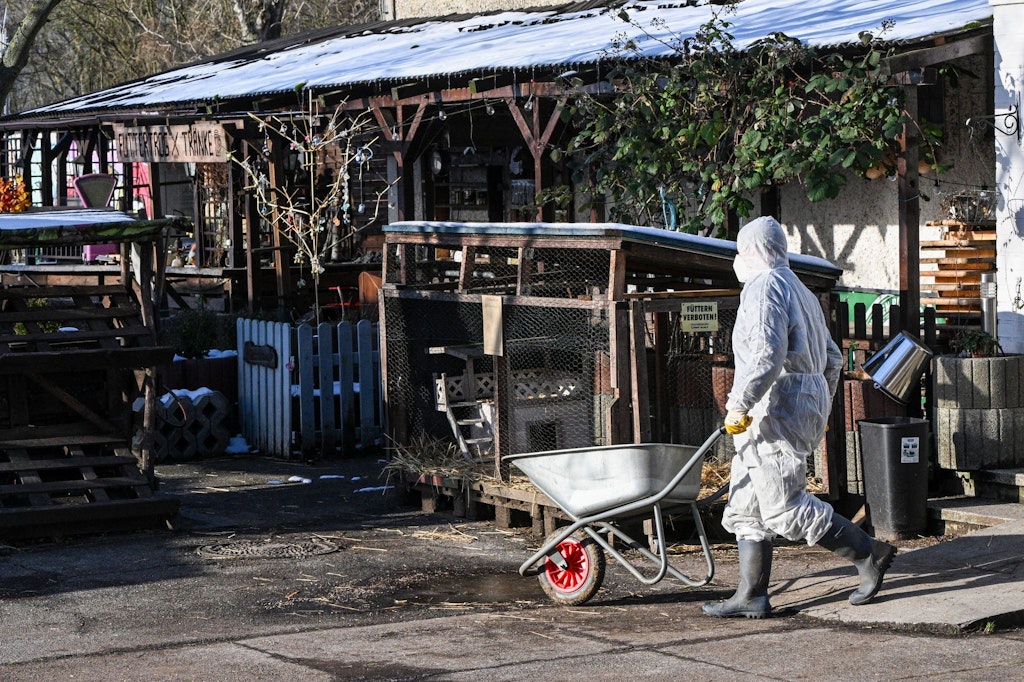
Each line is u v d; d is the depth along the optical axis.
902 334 11.80
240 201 25.36
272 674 7.50
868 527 11.45
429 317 13.48
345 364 16.94
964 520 11.17
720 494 9.28
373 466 16.19
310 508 13.55
